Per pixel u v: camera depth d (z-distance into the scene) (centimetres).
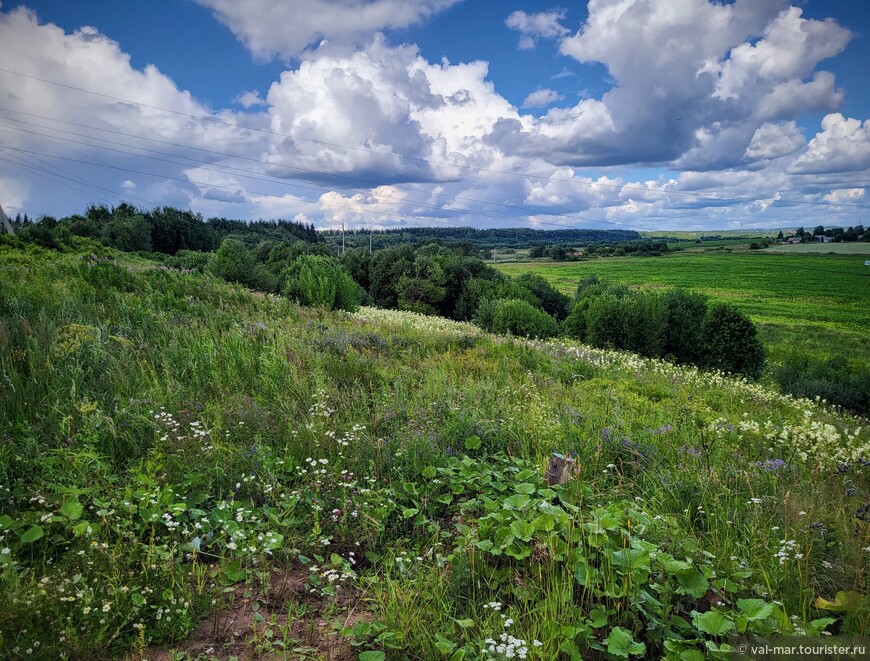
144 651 272
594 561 337
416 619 289
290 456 475
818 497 439
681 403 989
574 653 257
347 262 8069
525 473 447
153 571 313
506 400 742
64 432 440
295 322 1344
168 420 518
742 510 423
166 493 376
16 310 811
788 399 1460
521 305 3456
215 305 1366
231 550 354
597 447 534
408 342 1322
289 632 293
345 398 689
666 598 298
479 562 342
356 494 433
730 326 3042
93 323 856
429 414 636
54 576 286
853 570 329
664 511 425
